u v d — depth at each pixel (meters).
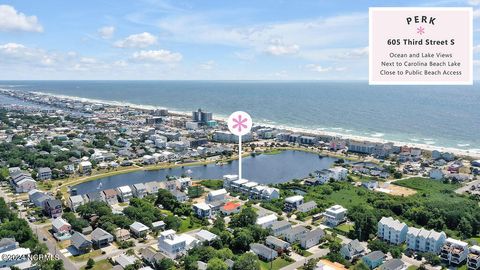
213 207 185.12
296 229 155.75
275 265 134.12
